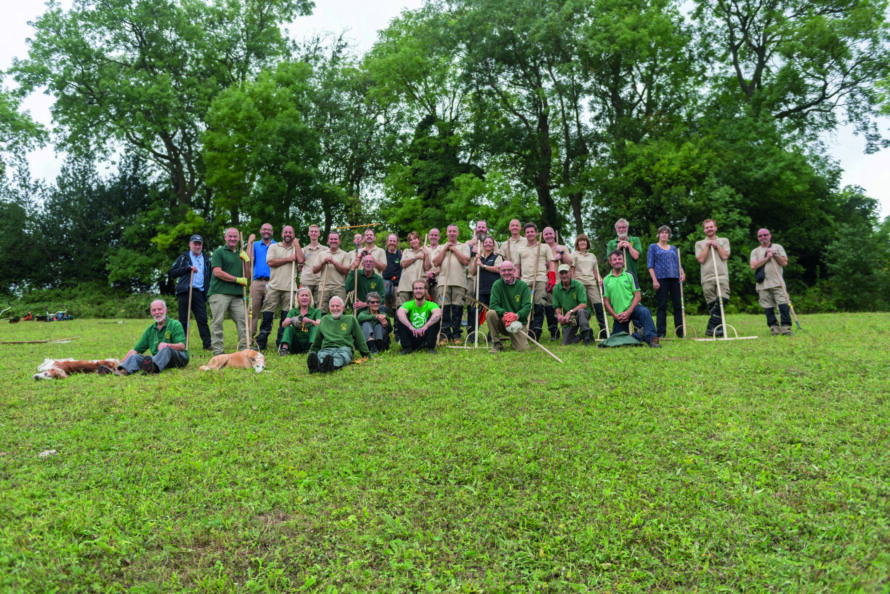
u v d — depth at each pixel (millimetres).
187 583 3066
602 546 3350
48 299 32375
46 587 2973
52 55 30656
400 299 11445
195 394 6750
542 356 8781
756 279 10727
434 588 3014
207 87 31141
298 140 28859
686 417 5410
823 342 8992
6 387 7293
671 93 28656
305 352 9906
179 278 10312
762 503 3721
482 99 30203
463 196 26328
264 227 10992
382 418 5746
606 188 26000
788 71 27031
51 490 4062
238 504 3906
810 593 2857
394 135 31469
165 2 31094
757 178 24328
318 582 3088
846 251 23422
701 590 2941
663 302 11023
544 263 10781
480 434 5172
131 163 36344
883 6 25438
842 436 4734
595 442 4875
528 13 26938
